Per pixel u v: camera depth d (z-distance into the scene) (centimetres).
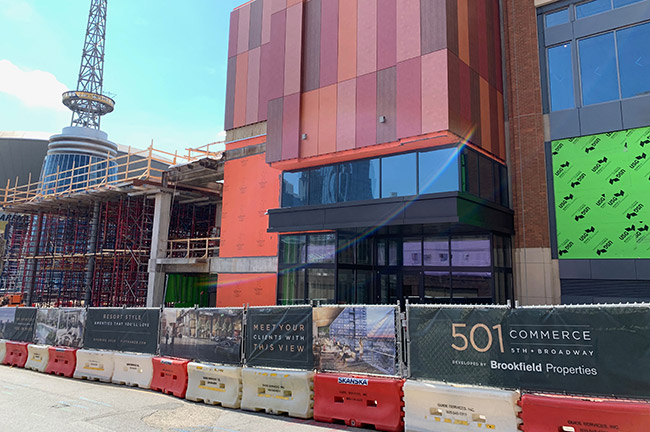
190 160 2608
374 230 1549
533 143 1537
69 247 3466
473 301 1434
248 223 2016
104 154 7431
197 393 969
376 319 790
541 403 615
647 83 1349
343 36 1532
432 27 1320
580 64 1488
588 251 1398
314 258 1594
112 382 1167
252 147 2052
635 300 1300
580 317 617
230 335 965
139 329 1161
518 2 1641
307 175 1644
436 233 1561
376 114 1408
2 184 7875
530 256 1495
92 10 8325
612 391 582
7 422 797
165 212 2545
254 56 2103
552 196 1488
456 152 1295
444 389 691
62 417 833
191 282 2603
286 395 859
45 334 1391
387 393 750
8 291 4256
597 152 1419
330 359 827
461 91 1338
